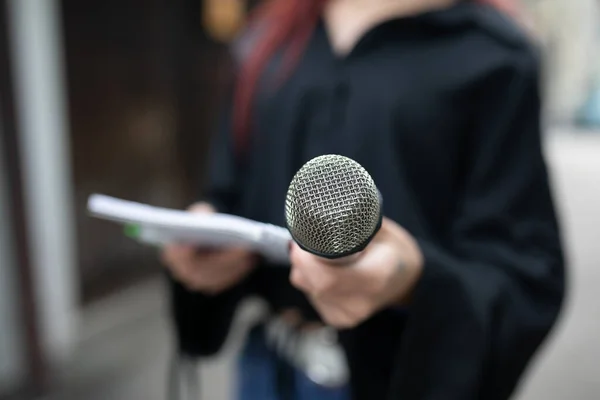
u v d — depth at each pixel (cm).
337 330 66
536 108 66
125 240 258
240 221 56
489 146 66
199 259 74
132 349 225
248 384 88
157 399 196
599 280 286
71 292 225
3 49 173
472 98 66
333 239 50
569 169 544
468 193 67
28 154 191
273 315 83
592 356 216
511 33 67
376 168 67
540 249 66
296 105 72
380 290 55
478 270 63
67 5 206
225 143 87
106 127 236
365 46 70
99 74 227
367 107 68
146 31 247
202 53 277
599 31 722
